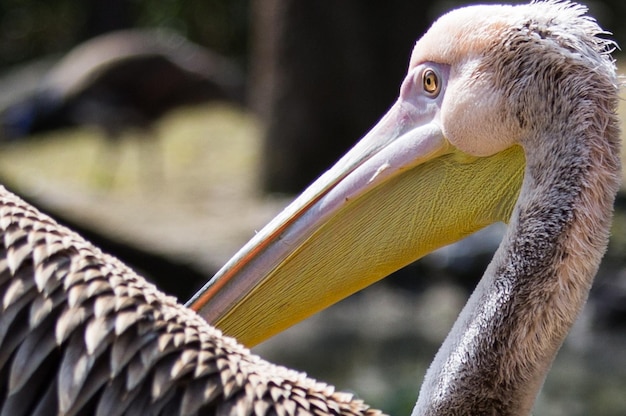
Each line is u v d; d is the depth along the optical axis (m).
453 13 6.41
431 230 6.66
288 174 23.12
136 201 21.53
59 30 44.25
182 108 26.39
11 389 5.27
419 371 14.61
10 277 5.44
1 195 5.79
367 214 6.67
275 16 23.03
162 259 17.44
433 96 6.55
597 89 5.85
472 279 17.59
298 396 5.60
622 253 17.52
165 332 5.41
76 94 25.69
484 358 5.97
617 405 13.42
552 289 5.85
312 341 15.91
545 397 13.73
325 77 22.92
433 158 6.56
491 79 6.11
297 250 6.68
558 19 6.01
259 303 6.73
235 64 40.44
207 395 5.28
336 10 22.83
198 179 24.41
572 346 15.74
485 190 6.48
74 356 5.27
